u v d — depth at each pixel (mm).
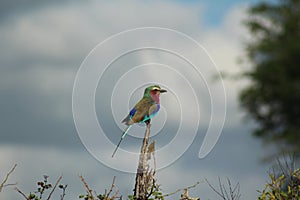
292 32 52781
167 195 13141
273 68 50062
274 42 52000
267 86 50906
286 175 12844
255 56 51281
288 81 50781
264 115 50781
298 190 12734
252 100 50812
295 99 50781
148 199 13016
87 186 12297
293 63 51219
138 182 13234
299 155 25406
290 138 47500
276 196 12703
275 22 52438
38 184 12086
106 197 12383
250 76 50375
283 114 51312
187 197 13008
